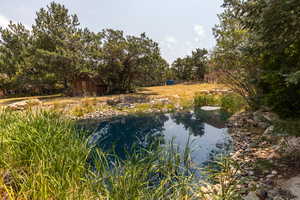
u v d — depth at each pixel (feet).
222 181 9.62
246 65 20.57
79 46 52.49
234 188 8.48
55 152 8.83
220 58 27.12
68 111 33.19
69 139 10.87
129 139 20.74
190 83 102.89
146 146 17.95
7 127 11.60
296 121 9.46
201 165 12.70
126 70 62.34
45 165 8.19
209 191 8.81
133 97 48.14
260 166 10.47
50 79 61.72
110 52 55.16
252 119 21.61
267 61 11.37
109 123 29.19
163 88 76.69
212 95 49.06
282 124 9.78
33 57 53.98
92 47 54.08
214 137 20.02
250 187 8.60
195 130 23.62
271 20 8.07
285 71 8.82
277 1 7.25
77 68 49.14
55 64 48.78
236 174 10.21
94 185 7.80
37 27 58.95
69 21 62.85
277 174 9.12
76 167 8.46
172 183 8.81
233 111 32.04
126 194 7.06
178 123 28.04
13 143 9.46
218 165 12.42
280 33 8.51
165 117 32.73
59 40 51.62
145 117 33.22
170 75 122.21
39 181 7.18
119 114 35.76
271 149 12.74
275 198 7.20
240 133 19.04
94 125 27.94
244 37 20.85
